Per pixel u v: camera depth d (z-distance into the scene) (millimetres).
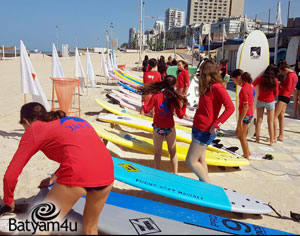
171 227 2848
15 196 3754
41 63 41000
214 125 3506
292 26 17219
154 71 7156
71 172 2072
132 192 4203
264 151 6516
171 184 3633
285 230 3451
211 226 2973
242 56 7613
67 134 2139
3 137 6371
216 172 5234
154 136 4414
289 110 11633
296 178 5098
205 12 168375
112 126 7340
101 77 22000
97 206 2238
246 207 3514
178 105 4188
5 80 18719
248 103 5305
